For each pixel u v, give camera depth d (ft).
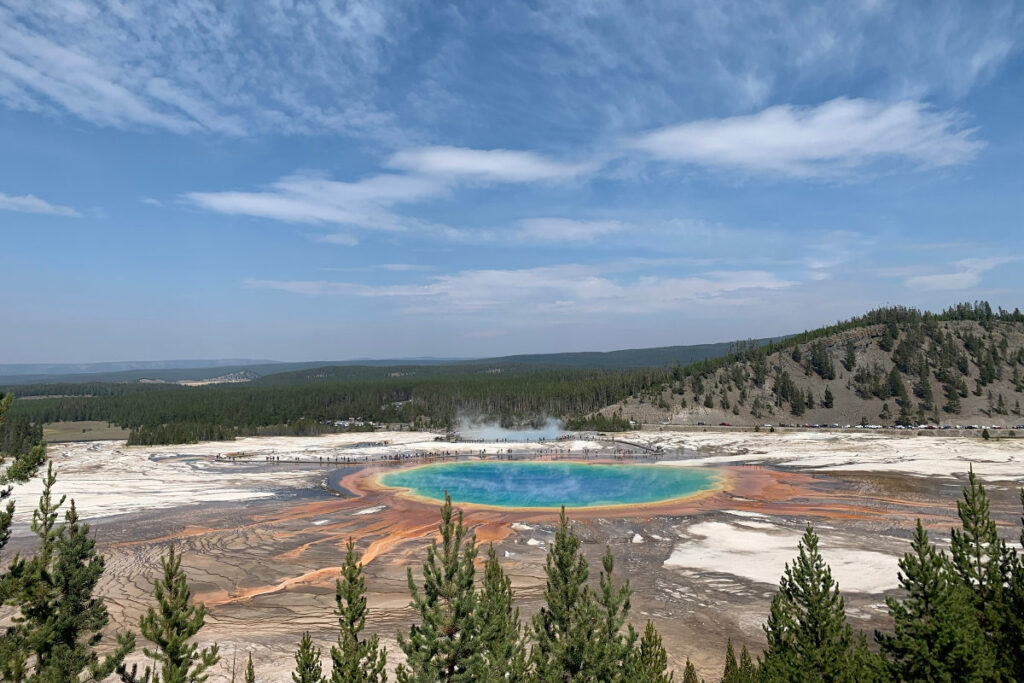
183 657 65.46
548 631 71.92
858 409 625.00
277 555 179.73
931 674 63.10
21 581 66.23
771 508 237.45
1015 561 68.59
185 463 403.95
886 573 147.43
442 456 440.45
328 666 101.55
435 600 68.69
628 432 582.35
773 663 71.51
